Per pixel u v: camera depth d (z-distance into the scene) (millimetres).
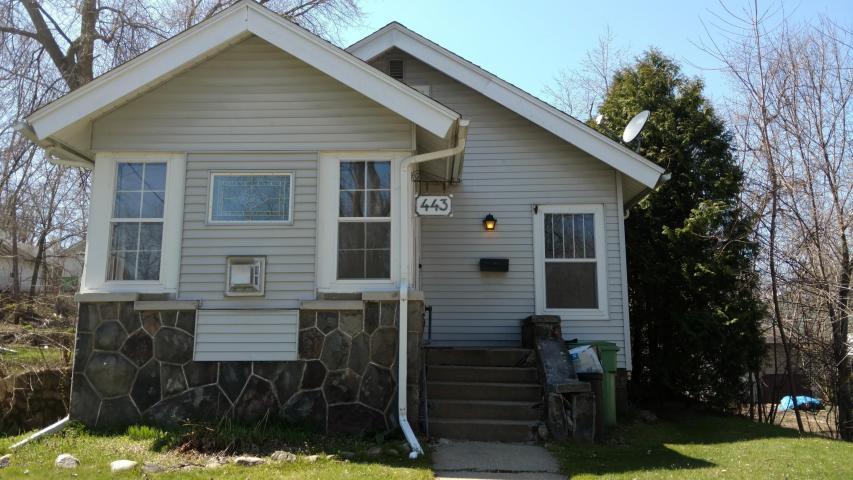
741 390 10914
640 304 11273
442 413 7660
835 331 12055
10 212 14578
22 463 5844
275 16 7445
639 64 13039
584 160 10211
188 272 7465
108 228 7582
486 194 10250
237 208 7609
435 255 10141
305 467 5844
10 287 15570
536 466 6312
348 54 7348
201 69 7836
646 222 11742
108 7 15445
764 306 11117
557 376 7758
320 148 7691
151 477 5414
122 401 7250
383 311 7355
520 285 10008
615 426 8617
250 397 7207
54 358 9172
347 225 7590
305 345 7301
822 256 12289
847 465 6492
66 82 15305
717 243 11195
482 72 10125
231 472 5613
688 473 5973
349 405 7172
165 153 7730
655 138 11977
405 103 7324
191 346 7316
